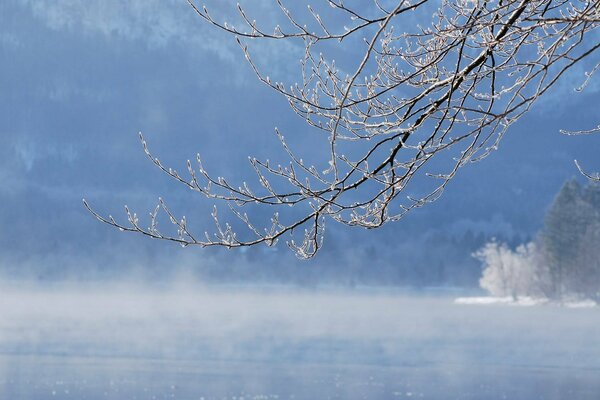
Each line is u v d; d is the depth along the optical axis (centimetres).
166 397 10419
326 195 1415
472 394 10631
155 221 1418
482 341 17612
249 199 1394
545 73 1298
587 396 10494
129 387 11188
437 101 1334
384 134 1355
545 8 1313
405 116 1348
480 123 1315
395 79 1382
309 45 1302
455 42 1327
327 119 1341
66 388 11056
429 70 1397
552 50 1305
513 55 1321
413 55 1385
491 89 1359
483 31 1348
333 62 1362
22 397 10306
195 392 10838
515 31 1298
